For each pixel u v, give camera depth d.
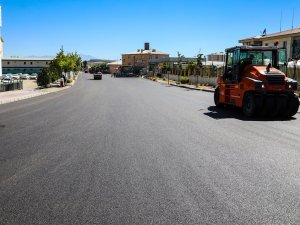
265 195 4.92
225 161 6.73
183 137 9.14
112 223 4.06
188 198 4.81
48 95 26.50
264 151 7.55
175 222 4.07
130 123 11.57
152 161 6.75
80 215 4.29
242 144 8.26
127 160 6.84
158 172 6.02
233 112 14.56
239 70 13.81
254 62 13.85
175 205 4.57
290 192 5.04
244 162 6.65
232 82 14.39
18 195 4.99
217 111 14.92
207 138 8.99
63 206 4.57
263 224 4.02
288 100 12.52
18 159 7.01
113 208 4.49
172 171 6.08
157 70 76.75
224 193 5.00
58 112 15.01
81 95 25.80
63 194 5.00
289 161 6.73
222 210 4.41
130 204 4.61
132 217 4.22
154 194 4.97
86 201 4.73
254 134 9.55
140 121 12.02
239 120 12.24
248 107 13.06
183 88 35.38
